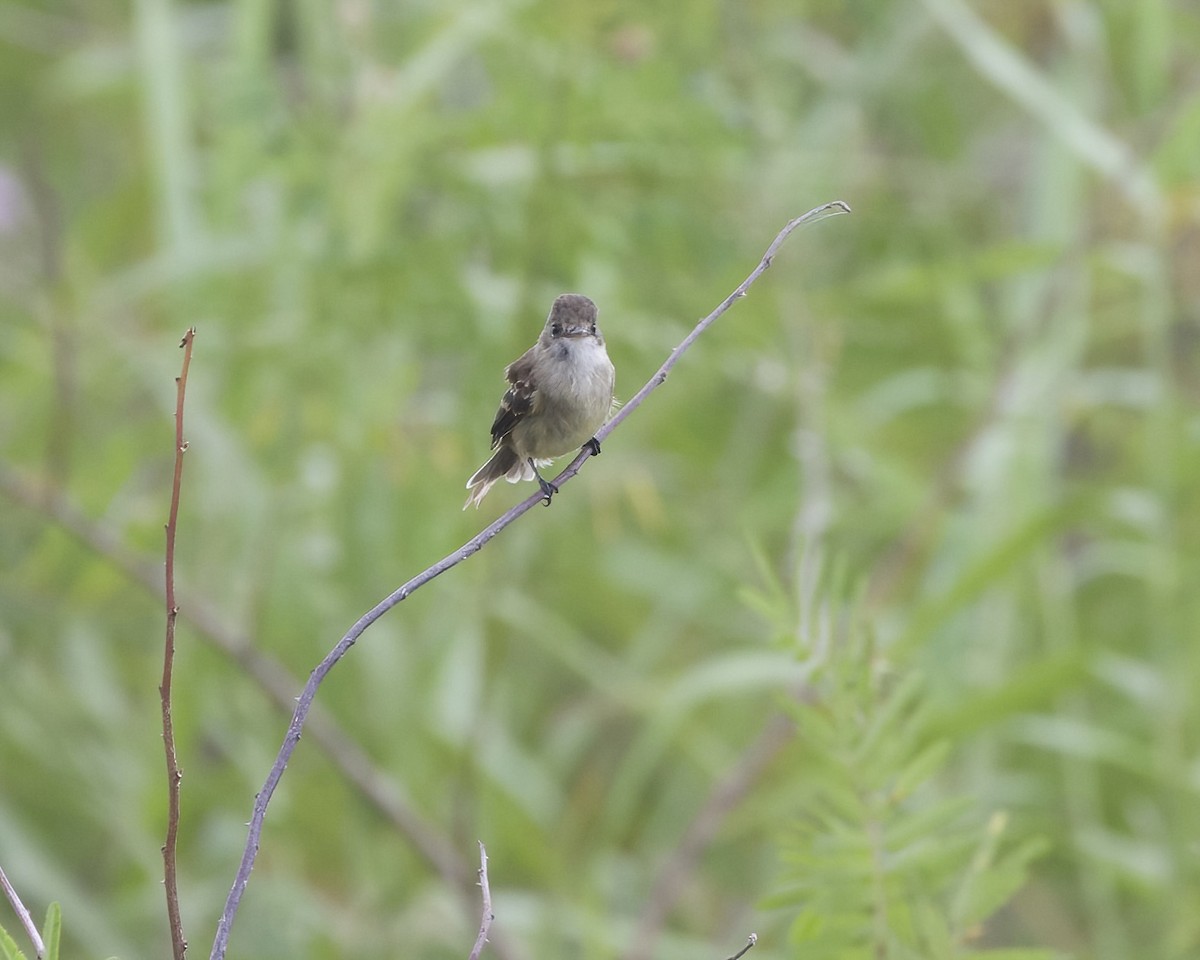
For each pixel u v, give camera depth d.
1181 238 12.50
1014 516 11.77
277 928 11.55
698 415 14.09
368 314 12.03
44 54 16.69
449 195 12.34
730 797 10.80
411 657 11.66
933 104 14.67
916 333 13.54
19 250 13.85
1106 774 12.68
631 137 11.80
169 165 12.06
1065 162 12.92
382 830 11.81
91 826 12.98
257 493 11.69
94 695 12.35
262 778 11.77
